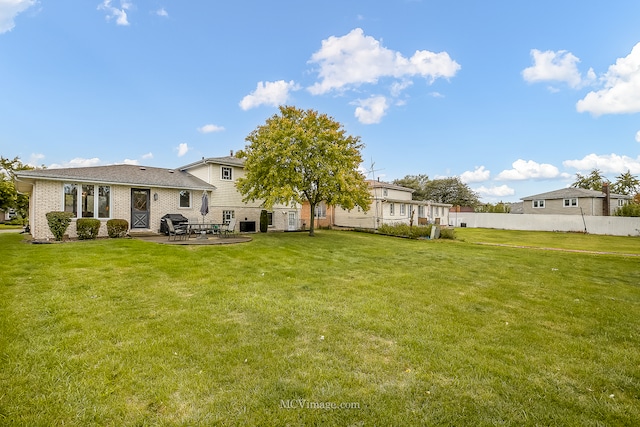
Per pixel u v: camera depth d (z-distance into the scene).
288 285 6.60
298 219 23.03
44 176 12.55
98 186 14.20
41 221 12.74
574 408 2.69
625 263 11.48
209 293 5.75
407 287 6.81
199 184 17.53
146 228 15.65
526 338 4.20
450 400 2.74
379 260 10.49
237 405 2.59
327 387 2.89
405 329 4.34
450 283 7.38
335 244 14.26
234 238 13.83
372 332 4.20
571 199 34.72
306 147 14.91
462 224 38.22
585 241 22.02
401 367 3.29
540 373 3.27
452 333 4.26
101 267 7.25
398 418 2.48
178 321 4.34
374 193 27.80
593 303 6.09
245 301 5.34
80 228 12.59
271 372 3.11
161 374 3.00
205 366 3.19
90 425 2.31
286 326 4.32
